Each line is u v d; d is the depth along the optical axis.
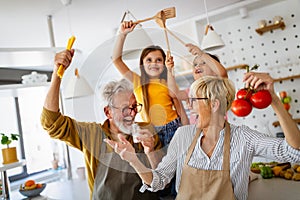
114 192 1.08
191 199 0.99
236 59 2.40
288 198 1.42
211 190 0.98
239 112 0.79
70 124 1.01
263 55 2.28
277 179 1.77
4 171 2.12
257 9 2.28
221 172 0.98
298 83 2.14
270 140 0.95
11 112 3.02
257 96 0.78
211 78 0.65
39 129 3.17
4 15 1.72
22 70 2.99
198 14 2.28
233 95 0.79
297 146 0.87
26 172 3.00
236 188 0.99
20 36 2.14
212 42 1.54
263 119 2.29
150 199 1.13
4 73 2.79
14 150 2.08
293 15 2.15
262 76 0.81
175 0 1.88
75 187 2.06
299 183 1.63
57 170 2.63
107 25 2.17
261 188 1.64
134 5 1.85
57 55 0.86
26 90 2.52
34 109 3.10
